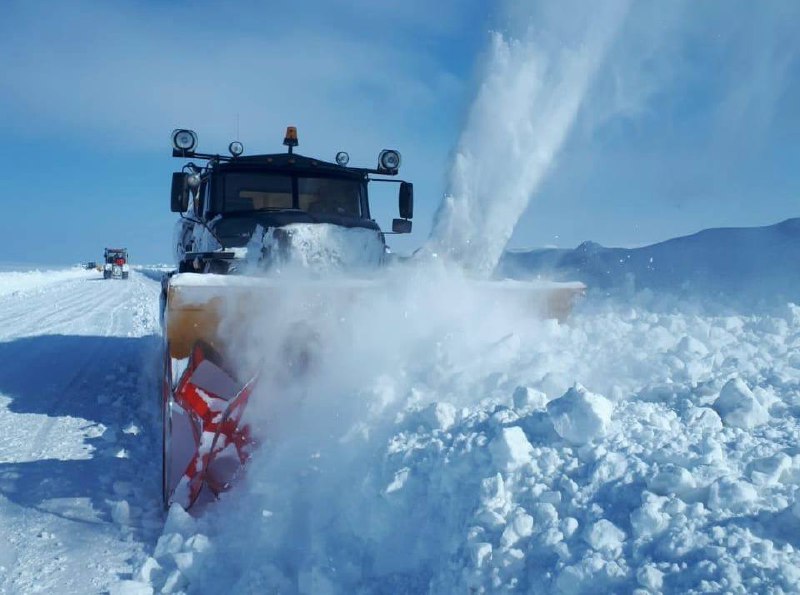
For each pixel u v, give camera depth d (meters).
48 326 13.43
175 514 3.53
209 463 3.90
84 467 4.66
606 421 2.65
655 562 1.97
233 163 6.53
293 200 6.66
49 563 3.29
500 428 2.82
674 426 2.75
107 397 6.83
